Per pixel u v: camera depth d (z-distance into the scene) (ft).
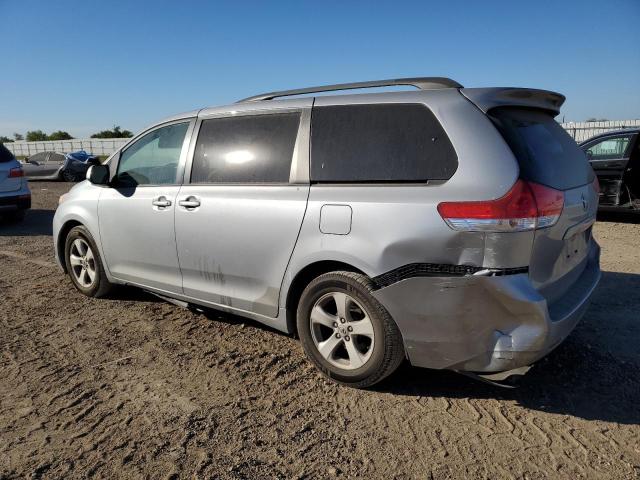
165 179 13.75
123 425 9.45
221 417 9.73
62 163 72.79
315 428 9.37
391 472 8.20
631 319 14.32
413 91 10.30
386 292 9.62
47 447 8.80
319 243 10.40
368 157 10.23
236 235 11.82
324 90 11.86
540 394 10.48
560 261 10.05
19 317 15.12
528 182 8.90
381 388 10.75
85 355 12.48
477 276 8.86
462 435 9.13
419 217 9.26
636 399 10.25
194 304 13.79
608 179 29.71
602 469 8.20
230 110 12.67
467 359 9.31
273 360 12.10
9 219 34.99
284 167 11.32
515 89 10.10
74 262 16.94
